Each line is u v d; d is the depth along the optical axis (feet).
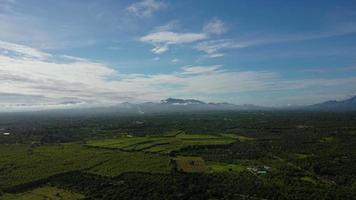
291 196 418.51
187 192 435.94
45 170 529.45
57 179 493.36
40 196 426.92
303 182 481.05
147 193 433.07
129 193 432.25
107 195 426.10
